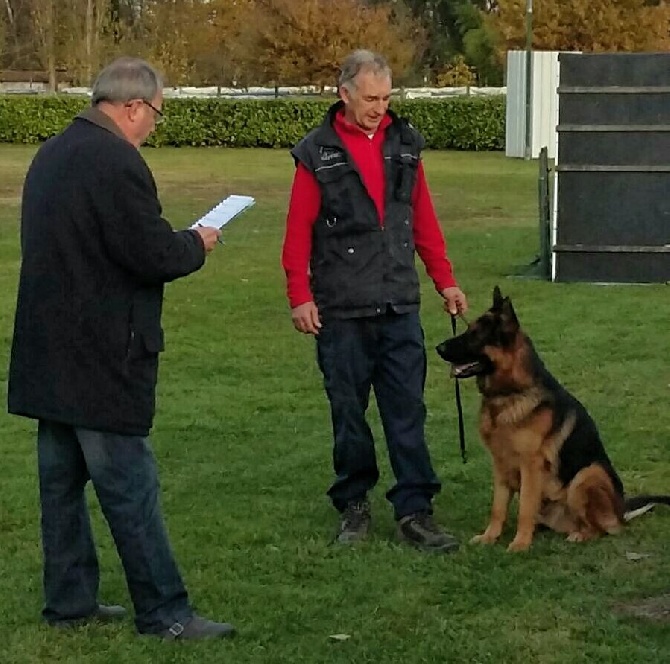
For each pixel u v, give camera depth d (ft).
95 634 14.35
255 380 29.40
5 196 77.51
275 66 146.10
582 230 42.98
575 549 17.49
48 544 14.40
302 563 16.94
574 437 17.85
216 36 151.23
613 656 13.67
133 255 12.96
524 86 55.11
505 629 14.53
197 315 37.63
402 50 146.51
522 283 43.11
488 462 22.11
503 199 75.46
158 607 14.21
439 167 100.42
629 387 28.02
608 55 41.37
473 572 16.52
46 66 150.00
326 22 143.84
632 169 41.98
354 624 14.74
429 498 18.06
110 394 13.21
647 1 140.87
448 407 26.48
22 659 13.70
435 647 13.96
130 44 148.36
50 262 13.03
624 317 36.40
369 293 17.26
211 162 106.22
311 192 17.19
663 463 22.13
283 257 17.49
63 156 13.07
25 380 13.30
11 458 22.84
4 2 153.69
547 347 32.32
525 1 134.92
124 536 13.76
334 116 17.24
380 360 17.78
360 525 18.08
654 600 15.49
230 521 18.92
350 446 17.88
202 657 13.69
